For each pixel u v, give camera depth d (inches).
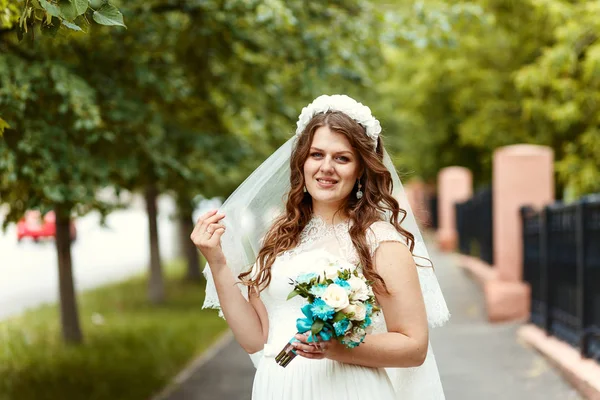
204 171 384.8
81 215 278.5
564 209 302.5
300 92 356.2
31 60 233.0
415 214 139.7
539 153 423.5
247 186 135.8
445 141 936.3
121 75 277.7
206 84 326.0
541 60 551.5
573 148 584.7
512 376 290.5
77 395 280.2
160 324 447.8
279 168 134.0
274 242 123.8
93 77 262.7
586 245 270.7
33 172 222.8
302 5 298.5
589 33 521.7
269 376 121.5
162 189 458.3
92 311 514.9
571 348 296.8
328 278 108.0
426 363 128.7
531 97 639.1
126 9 254.8
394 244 117.3
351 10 318.3
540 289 362.6
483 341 366.9
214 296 135.2
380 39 311.4
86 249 1190.3
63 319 388.2
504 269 424.2
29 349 371.9
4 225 276.7
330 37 306.5
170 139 303.1
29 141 220.5
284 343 119.9
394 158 137.6
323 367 118.6
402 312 114.9
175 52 298.7
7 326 442.6
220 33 292.5
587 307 270.7
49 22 115.6
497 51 698.2
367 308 107.0
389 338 113.5
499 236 426.6
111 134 245.6
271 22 276.1
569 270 303.3
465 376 295.7
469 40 673.0
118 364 333.4
